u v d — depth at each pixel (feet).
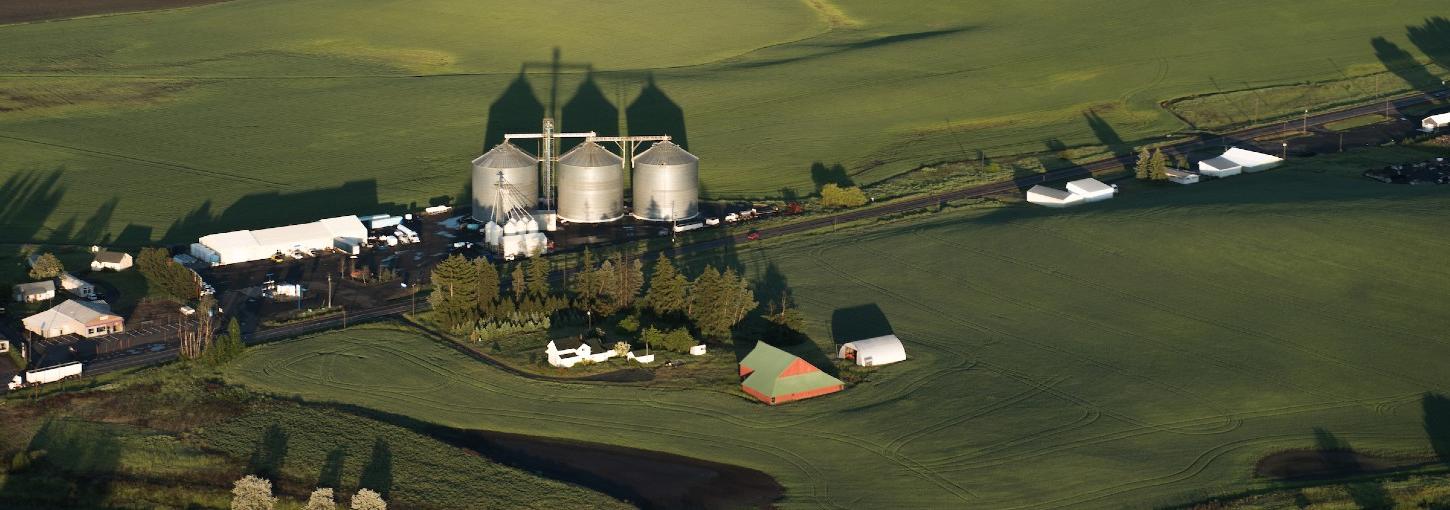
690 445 362.94
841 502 333.62
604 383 399.24
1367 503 328.90
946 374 405.59
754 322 449.48
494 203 559.38
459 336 436.35
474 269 451.53
